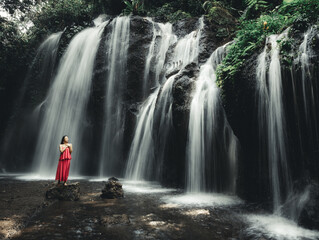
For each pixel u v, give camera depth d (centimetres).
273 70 569
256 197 638
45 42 2064
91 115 1417
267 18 779
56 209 572
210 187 804
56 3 2405
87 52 1564
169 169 945
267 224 471
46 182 1033
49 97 1650
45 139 1560
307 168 507
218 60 1028
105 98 1393
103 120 1372
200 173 822
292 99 531
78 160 1422
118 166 1295
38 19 2441
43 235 405
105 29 1506
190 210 566
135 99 1345
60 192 673
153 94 1280
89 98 1434
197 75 952
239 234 420
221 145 796
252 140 648
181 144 884
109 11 2273
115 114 1349
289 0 678
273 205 570
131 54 1388
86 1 2375
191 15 1722
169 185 927
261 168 623
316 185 482
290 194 535
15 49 2061
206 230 437
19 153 1817
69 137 1459
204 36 1215
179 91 908
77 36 1725
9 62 2019
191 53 1215
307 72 504
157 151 1013
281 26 705
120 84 1377
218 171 798
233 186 768
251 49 675
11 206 589
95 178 1223
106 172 1333
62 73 1645
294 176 533
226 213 542
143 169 1120
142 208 584
